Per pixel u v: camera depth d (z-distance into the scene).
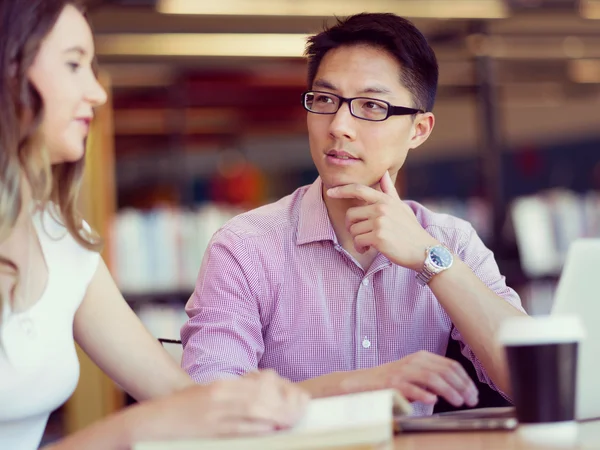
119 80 5.07
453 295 2.09
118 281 4.60
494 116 5.07
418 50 2.36
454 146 7.36
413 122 2.37
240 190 5.95
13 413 1.69
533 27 4.93
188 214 4.77
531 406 1.46
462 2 4.41
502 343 1.48
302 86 5.34
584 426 1.57
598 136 7.37
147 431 1.42
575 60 5.65
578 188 7.49
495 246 5.09
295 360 2.38
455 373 1.82
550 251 5.28
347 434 1.36
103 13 4.21
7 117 1.60
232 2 4.12
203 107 5.30
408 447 1.37
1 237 1.61
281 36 4.66
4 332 1.67
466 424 1.51
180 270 4.69
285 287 2.39
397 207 2.18
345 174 2.29
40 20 1.61
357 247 2.18
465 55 5.11
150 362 1.91
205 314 2.32
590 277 1.81
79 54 1.67
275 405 1.40
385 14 2.37
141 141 5.27
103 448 1.43
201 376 2.19
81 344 1.91
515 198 7.70
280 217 2.46
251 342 2.32
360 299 2.39
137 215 4.67
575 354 1.47
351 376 1.91
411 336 2.40
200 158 5.79
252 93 5.31
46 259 1.78
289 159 6.03
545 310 5.26
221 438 1.38
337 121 2.28
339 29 2.35
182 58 4.96
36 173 1.65
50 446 1.52
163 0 4.05
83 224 1.88
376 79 2.29
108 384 4.26
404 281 2.42
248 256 2.38
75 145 1.69
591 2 4.50
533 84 6.07
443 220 2.57
